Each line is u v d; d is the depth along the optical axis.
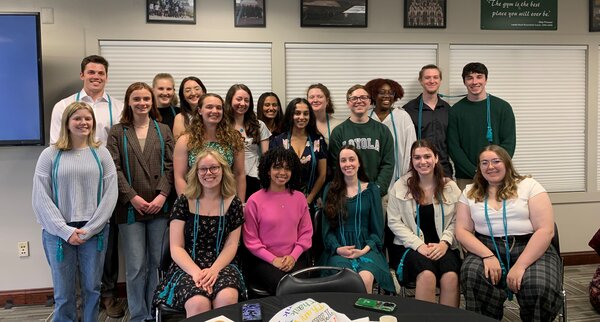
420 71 3.61
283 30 3.68
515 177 2.62
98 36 3.47
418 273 2.55
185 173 2.80
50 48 3.40
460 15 3.87
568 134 4.12
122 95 3.55
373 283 2.58
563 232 4.14
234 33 3.63
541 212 2.46
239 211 2.47
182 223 2.39
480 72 3.41
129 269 2.85
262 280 2.50
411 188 2.78
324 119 3.50
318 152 3.10
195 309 2.10
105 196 2.61
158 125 2.95
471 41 3.89
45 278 3.49
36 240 3.46
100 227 2.59
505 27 3.92
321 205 2.94
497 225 2.53
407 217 2.77
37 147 3.42
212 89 3.66
